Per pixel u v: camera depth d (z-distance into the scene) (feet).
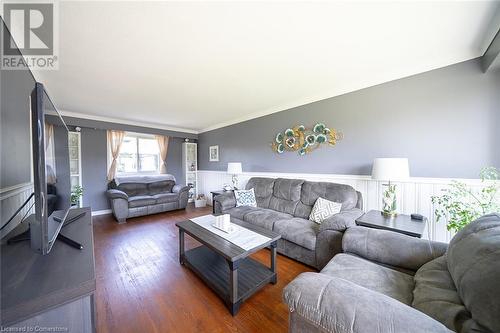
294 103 10.65
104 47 5.60
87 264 3.00
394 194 6.64
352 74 7.62
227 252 4.91
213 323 4.49
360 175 8.38
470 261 2.52
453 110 6.33
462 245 2.98
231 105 11.34
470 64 6.04
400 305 2.33
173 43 5.49
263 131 12.43
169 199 14.33
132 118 14.15
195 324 4.45
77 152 12.74
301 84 8.48
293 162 10.85
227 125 15.28
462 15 4.54
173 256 7.70
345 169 8.84
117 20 4.54
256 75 7.59
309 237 6.70
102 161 14.06
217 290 5.29
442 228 6.57
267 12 4.41
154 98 10.00
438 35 5.29
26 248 3.47
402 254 4.21
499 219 3.08
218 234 6.10
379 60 6.59
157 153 17.04
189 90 9.00
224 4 4.16
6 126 4.10
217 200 10.45
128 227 11.17
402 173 5.96
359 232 4.98
